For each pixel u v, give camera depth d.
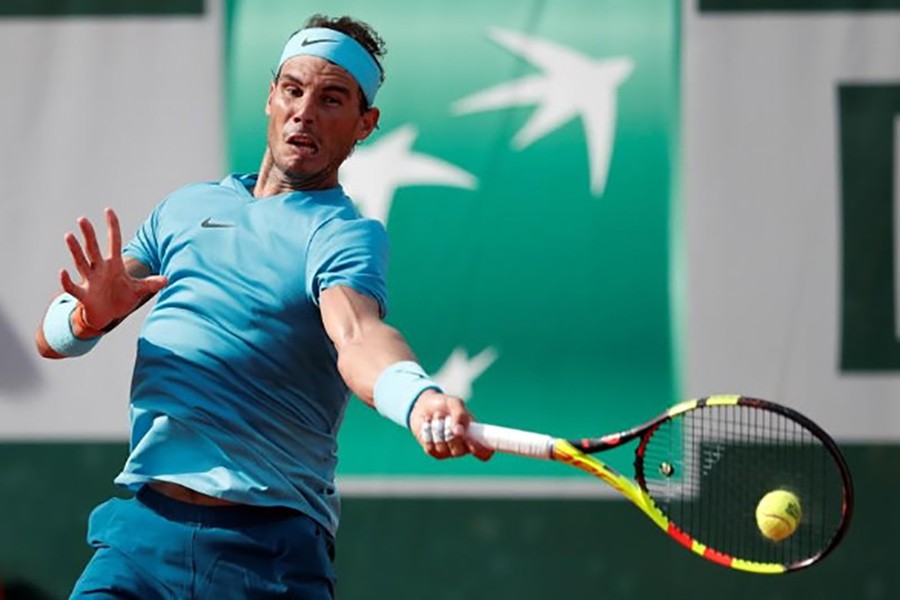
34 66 21.59
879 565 20.98
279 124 11.92
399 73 21.27
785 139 21.09
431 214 21.19
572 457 10.57
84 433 21.58
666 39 21.14
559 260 21.06
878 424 20.97
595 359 21.00
